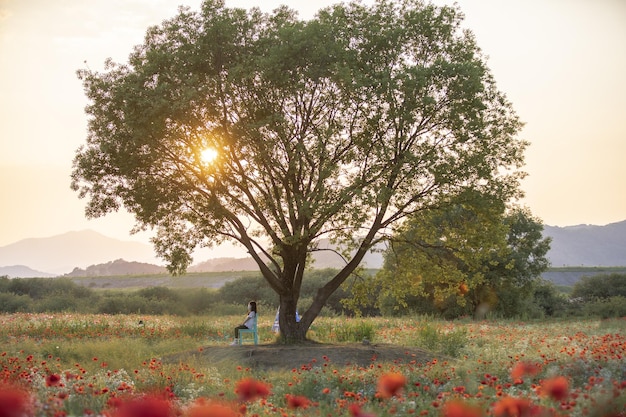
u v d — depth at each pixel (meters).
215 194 22.83
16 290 66.75
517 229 53.78
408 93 21.45
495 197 22.69
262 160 22.25
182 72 21.42
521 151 23.34
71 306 51.88
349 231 23.41
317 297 23.89
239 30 22.06
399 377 7.24
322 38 21.81
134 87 21.17
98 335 26.19
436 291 26.23
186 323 31.31
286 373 14.79
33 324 28.11
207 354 19.88
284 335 23.28
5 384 9.96
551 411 7.61
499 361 15.84
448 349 21.56
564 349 17.28
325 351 19.67
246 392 6.97
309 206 20.94
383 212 23.33
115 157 22.31
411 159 21.73
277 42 21.80
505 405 6.34
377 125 22.17
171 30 22.05
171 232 23.89
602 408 8.31
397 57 22.78
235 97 22.28
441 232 25.17
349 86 21.17
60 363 16.45
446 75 21.88
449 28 23.22
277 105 22.31
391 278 25.92
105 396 9.74
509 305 53.28
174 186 23.14
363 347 20.55
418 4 23.56
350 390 12.43
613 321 36.97
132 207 23.02
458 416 5.00
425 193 23.19
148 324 31.45
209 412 4.01
